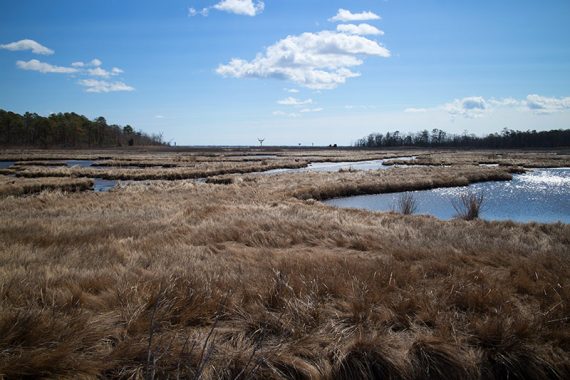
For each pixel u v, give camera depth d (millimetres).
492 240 9367
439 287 5945
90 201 17516
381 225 11852
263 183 28484
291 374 4000
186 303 5066
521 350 4398
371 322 4879
